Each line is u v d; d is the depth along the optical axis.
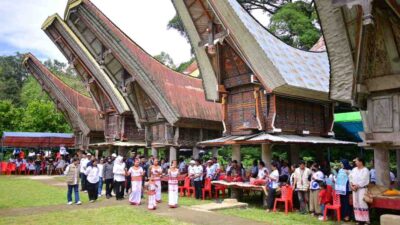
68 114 30.08
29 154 35.44
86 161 17.03
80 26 21.33
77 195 12.87
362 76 8.91
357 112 16.81
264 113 13.95
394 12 7.80
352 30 8.86
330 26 9.77
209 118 19.34
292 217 10.10
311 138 14.80
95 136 27.83
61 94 28.47
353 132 16.80
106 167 14.83
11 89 58.69
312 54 16.42
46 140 31.94
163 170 17.44
